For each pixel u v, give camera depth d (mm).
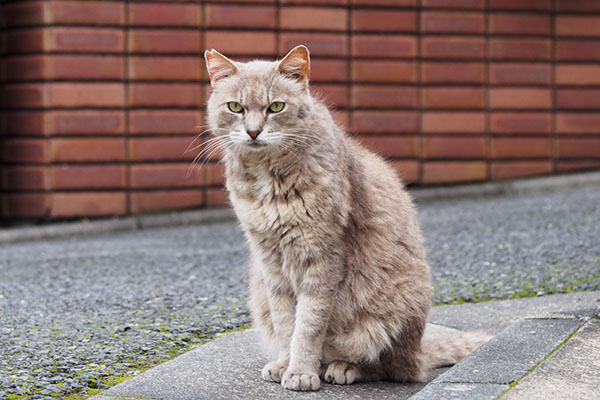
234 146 3621
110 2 8719
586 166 9594
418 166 9305
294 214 3430
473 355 3129
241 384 3359
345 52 9117
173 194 8953
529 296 4750
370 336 3564
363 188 3668
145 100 8828
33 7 8734
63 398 3123
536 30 9406
